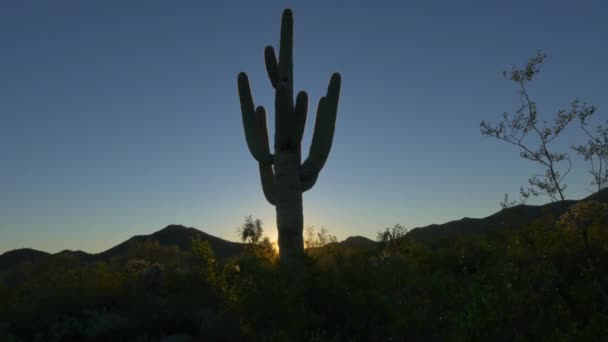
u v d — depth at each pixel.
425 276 10.26
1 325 10.46
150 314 11.22
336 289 8.05
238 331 9.14
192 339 9.75
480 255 11.34
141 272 15.85
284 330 7.51
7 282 24.28
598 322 5.23
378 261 10.20
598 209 10.02
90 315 11.40
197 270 13.36
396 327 7.37
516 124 9.00
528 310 5.37
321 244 16.39
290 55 14.92
